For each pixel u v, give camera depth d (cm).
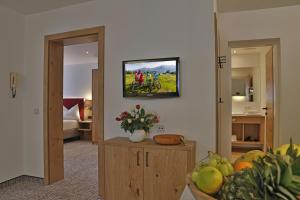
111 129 277
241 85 576
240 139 552
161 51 255
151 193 221
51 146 319
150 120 245
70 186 307
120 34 274
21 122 332
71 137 670
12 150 317
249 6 329
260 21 341
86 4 294
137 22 267
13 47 319
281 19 334
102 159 262
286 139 336
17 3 295
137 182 226
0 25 302
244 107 573
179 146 214
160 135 232
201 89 239
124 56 272
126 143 232
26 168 332
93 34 293
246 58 572
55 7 307
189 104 243
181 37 247
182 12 247
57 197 272
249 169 66
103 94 281
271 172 56
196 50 241
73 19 302
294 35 330
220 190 71
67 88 757
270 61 407
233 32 352
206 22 238
